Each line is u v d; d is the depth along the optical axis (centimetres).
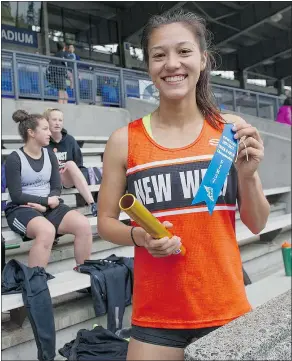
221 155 144
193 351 136
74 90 942
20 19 1616
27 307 287
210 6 2019
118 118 980
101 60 2008
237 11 2094
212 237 145
